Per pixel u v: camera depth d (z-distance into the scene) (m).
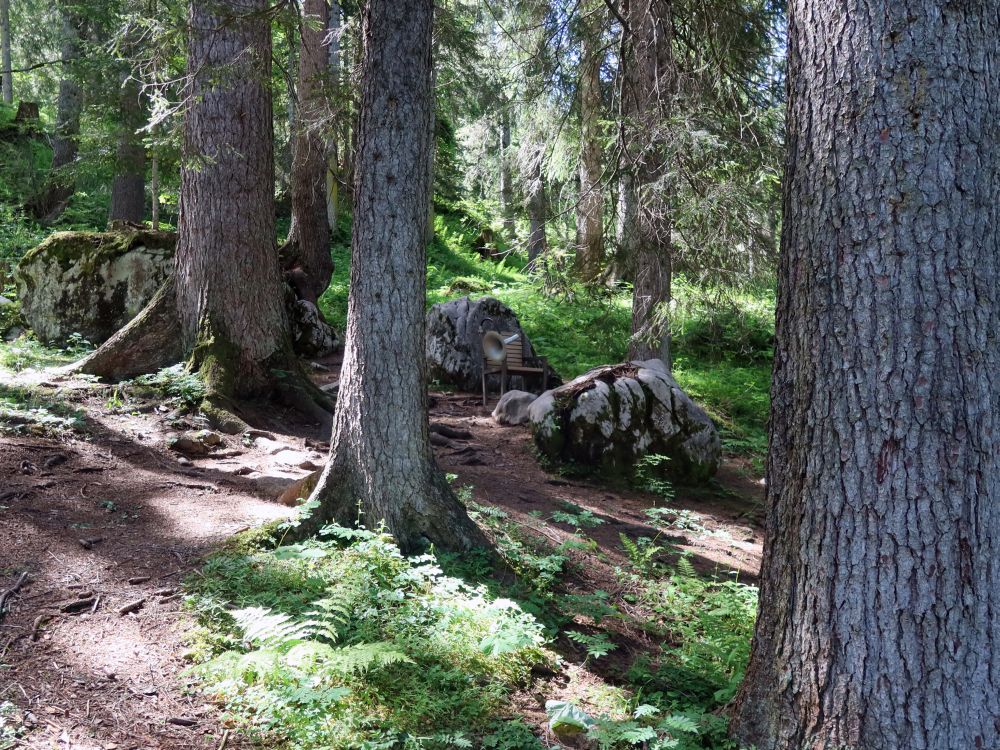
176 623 4.13
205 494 6.11
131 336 8.73
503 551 5.85
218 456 7.22
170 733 3.31
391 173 5.41
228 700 3.58
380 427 5.47
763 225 9.81
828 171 3.22
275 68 12.78
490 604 4.66
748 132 9.91
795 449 3.35
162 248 11.20
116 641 3.90
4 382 7.86
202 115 8.51
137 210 18.33
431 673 4.01
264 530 5.23
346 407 5.59
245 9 7.78
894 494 3.03
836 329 3.18
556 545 6.53
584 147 13.09
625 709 4.18
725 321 13.17
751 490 9.60
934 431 2.99
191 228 8.70
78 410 7.43
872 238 3.09
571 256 12.25
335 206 18.62
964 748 2.94
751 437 12.09
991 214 3.04
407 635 4.28
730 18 10.16
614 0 10.98
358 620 4.33
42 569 4.48
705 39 10.34
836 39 3.20
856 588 3.11
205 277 8.63
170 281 9.02
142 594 4.38
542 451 8.98
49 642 3.79
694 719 3.87
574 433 8.81
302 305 12.88
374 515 5.45
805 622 3.26
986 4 3.07
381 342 5.46
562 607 5.38
